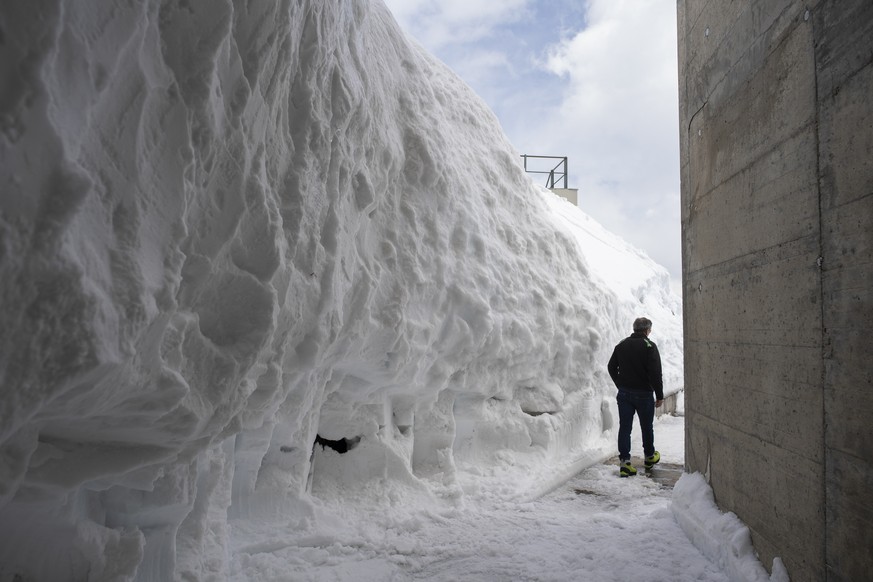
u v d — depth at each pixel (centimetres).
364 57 445
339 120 354
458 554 385
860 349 226
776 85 304
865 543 223
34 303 144
